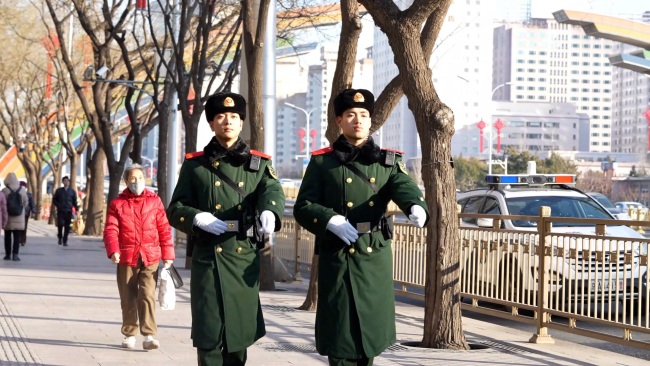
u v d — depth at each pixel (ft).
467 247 44.11
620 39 138.82
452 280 34.65
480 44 502.79
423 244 47.83
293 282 64.03
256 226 23.31
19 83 167.84
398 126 479.00
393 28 33.27
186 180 24.26
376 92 469.98
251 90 54.60
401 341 36.40
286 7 78.18
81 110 173.88
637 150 517.96
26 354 32.73
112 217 33.96
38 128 181.37
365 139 23.11
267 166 24.38
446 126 33.53
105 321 41.65
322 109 526.57
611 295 34.60
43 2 132.57
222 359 24.03
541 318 37.45
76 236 129.80
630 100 590.55
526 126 531.50
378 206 22.77
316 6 78.84
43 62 167.32
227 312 23.52
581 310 35.47
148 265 33.88
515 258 39.96
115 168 116.78
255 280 23.98
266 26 54.75
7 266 72.43
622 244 34.63
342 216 22.25
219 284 23.58
